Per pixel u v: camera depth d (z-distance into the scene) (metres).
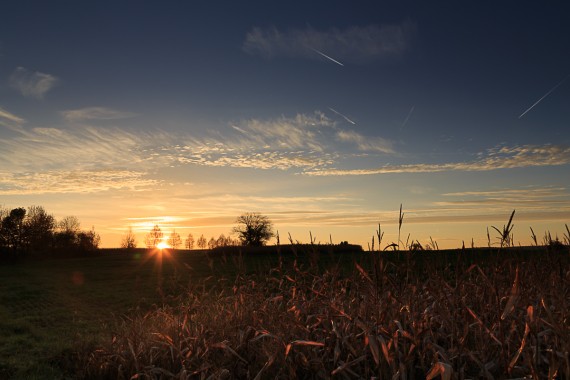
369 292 4.49
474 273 4.95
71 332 12.19
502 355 3.29
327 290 5.44
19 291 28.55
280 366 4.37
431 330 3.92
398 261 4.48
